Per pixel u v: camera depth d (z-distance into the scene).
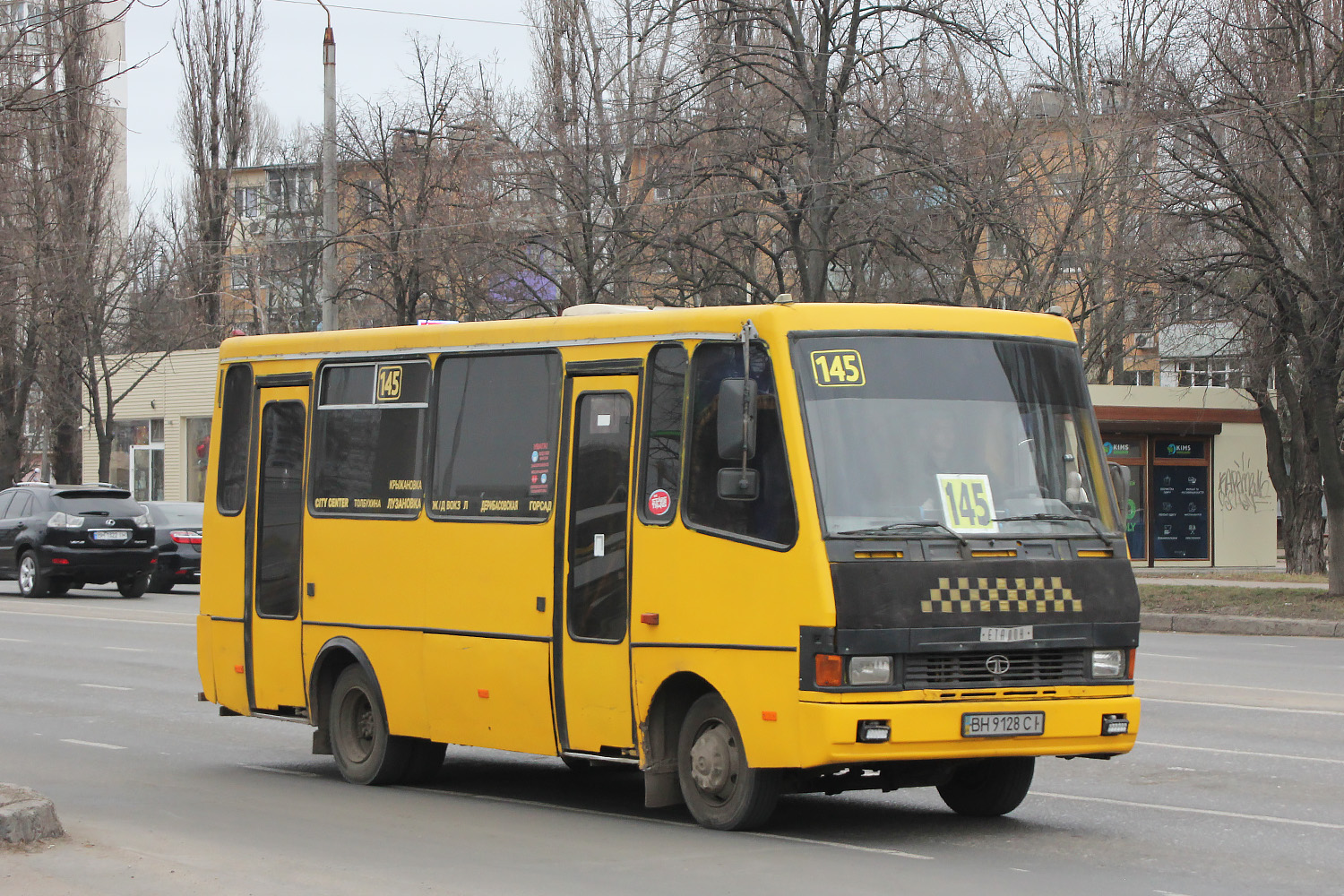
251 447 14.30
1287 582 35.62
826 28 33.78
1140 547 43.97
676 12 34.28
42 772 13.53
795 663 9.61
